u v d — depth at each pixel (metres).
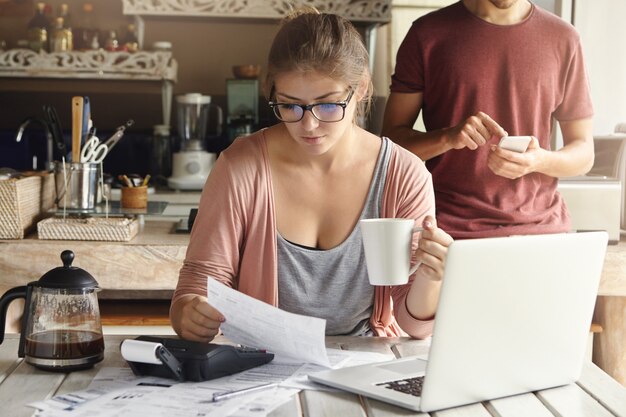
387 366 1.45
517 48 2.52
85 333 1.45
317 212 1.70
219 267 1.68
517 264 1.28
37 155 4.22
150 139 4.25
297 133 1.52
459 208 2.57
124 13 3.84
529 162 2.34
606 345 2.79
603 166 3.15
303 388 1.35
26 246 2.63
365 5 3.88
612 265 2.69
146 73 3.85
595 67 3.52
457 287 1.22
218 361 1.39
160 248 2.66
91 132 2.94
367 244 1.43
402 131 2.61
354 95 1.55
